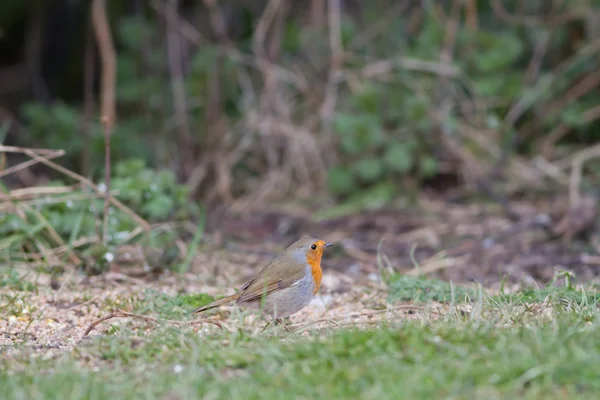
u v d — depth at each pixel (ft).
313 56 55.31
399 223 43.98
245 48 57.52
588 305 24.82
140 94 55.21
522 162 50.85
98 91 64.08
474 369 18.29
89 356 21.45
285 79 53.57
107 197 33.17
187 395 18.07
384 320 23.48
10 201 34.27
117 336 22.93
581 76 52.60
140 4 58.90
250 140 52.47
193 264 35.06
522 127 52.70
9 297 27.99
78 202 35.37
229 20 58.70
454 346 19.71
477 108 51.19
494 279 33.50
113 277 31.76
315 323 24.67
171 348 21.65
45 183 49.49
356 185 49.44
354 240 41.37
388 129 50.60
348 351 20.01
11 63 67.31
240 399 17.72
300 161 51.98
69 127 53.11
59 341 23.98
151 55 55.52
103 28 50.42
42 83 63.87
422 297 28.19
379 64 51.55
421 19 55.62
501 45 51.06
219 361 20.27
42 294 29.40
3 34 63.72
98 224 33.55
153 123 55.47
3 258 33.12
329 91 52.37
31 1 64.39
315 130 53.57
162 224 35.32
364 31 56.85
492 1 52.75
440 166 49.67
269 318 25.04
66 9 64.64
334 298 29.89
